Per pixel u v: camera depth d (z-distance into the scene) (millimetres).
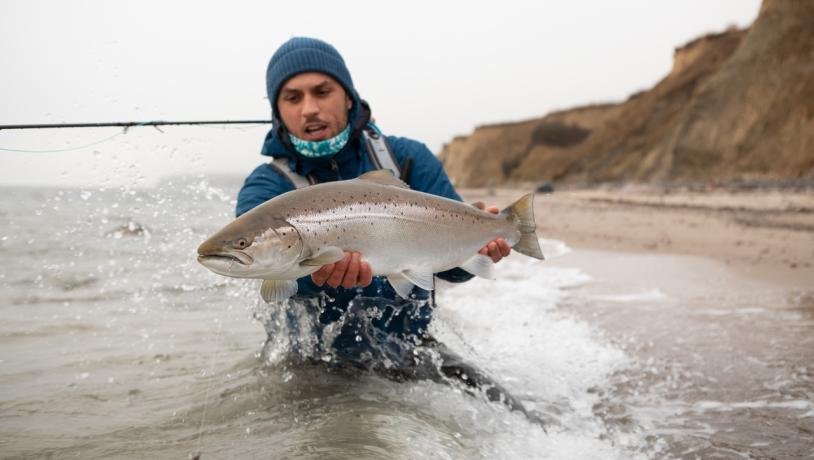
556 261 9969
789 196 22281
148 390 3258
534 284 7762
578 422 3205
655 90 57375
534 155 68000
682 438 2994
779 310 5734
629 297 6707
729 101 37000
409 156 3865
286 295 2846
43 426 2770
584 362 4270
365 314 3613
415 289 3658
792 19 35406
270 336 3762
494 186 69625
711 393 3623
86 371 3592
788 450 2850
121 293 5746
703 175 36031
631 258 9703
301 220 2727
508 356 4348
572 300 6617
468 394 3295
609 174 52156
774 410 3336
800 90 32844
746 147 34375
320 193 2846
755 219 14531
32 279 6570
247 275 2641
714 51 53906
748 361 4180
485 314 5887
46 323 4754
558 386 3789
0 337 4332
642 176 44500
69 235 8664
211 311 5156
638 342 4762
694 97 40875
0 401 3092
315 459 2383
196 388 3293
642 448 2879
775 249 9609
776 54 35250
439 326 4117
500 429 2957
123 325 4719
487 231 3357
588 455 2762
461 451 2627
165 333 4477
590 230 15320
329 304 3586
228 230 2596
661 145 44844
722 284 7137
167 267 6348
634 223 16297
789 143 31812
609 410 3402
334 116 3508
